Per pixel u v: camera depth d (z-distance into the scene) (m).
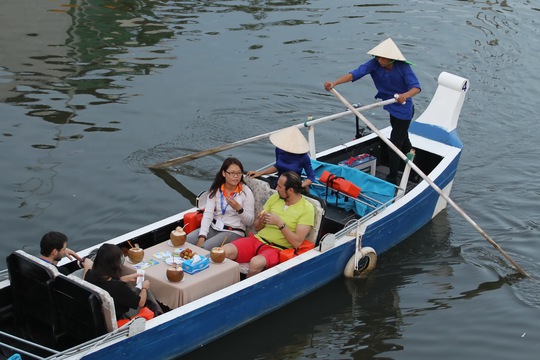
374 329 8.39
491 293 9.09
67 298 6.87
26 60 14.97
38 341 7.22
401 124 10.16
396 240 9.94
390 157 10.52
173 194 10.87
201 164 11.78
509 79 15.41
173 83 14.41
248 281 8.01
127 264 7.82
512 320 8.59
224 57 15.66
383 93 10.24
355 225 9.01
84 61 15.09
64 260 7.94
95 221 10.09
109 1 18.30
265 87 14.49
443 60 16.06
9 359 6.32
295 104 13.98
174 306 7.58
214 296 7.70
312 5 18.95
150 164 11.62
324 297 8.87
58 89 13.86
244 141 10.97
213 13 18.08
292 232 8.42
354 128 13.27
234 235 8.62
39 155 11.61
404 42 16.84
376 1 19.50
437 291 9.11
